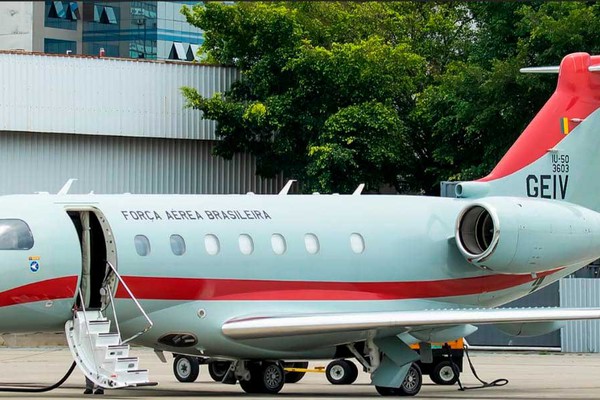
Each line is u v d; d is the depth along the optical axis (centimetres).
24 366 4375
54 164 5806
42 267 2764
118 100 5888
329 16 6794
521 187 3641
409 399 3038
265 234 3169
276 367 3309
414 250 3425
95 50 12219
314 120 6028
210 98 6166
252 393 3300
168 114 6022
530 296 5356
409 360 3212
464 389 3484
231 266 3069
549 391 3419
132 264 2888
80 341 2797
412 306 3428
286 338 3094
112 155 5944
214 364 3728
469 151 6281
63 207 2869
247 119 5919
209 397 2928
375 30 6912
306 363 3825
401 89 6406
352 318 2958
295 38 6069
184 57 12450
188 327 3016
